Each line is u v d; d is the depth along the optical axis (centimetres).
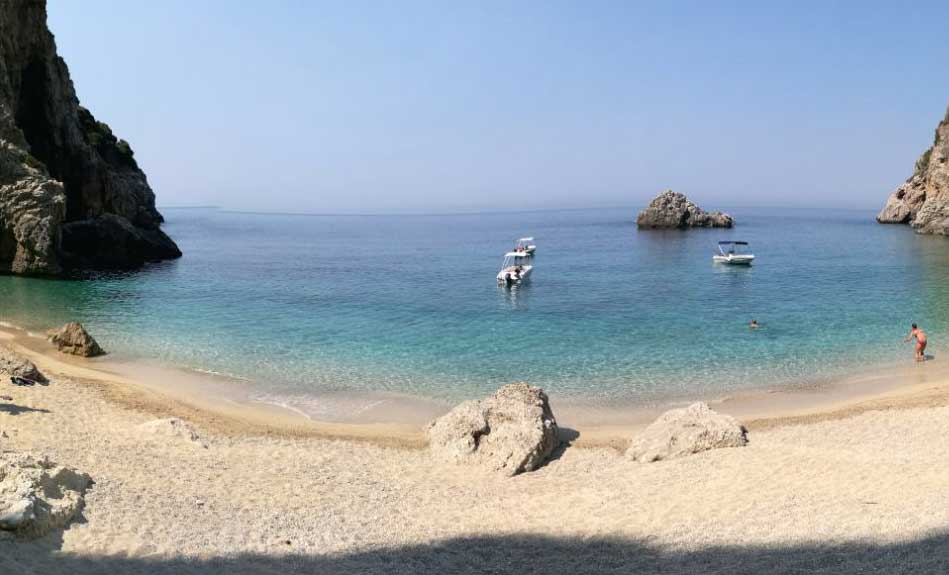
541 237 14512
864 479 1455
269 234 17525
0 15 6544
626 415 2377
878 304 4666
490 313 4550
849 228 15350
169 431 1934
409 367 3056
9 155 6025
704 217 15675
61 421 1953
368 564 1130
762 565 1039
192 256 9456
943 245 9581
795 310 4494
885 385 2658
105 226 7494
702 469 1634
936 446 1750
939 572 927
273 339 3638
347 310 4659
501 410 1927
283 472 1705
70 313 4334
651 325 4041
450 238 15625
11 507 1072
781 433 1981
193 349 3381
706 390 2670
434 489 1625
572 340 3619
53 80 7469
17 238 5928
